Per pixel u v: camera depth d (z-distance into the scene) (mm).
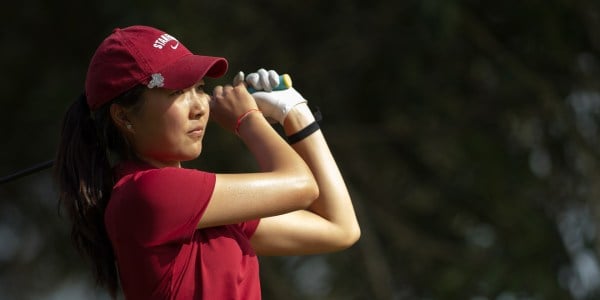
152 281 10961
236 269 11070
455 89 45500
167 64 11039
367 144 47250
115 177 11414
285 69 44469
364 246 44688
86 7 46594
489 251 44562
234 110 11844
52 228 51250
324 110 46406
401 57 44531
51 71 47531
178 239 10859
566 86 43719
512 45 43500
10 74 47875
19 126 47781
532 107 44531
